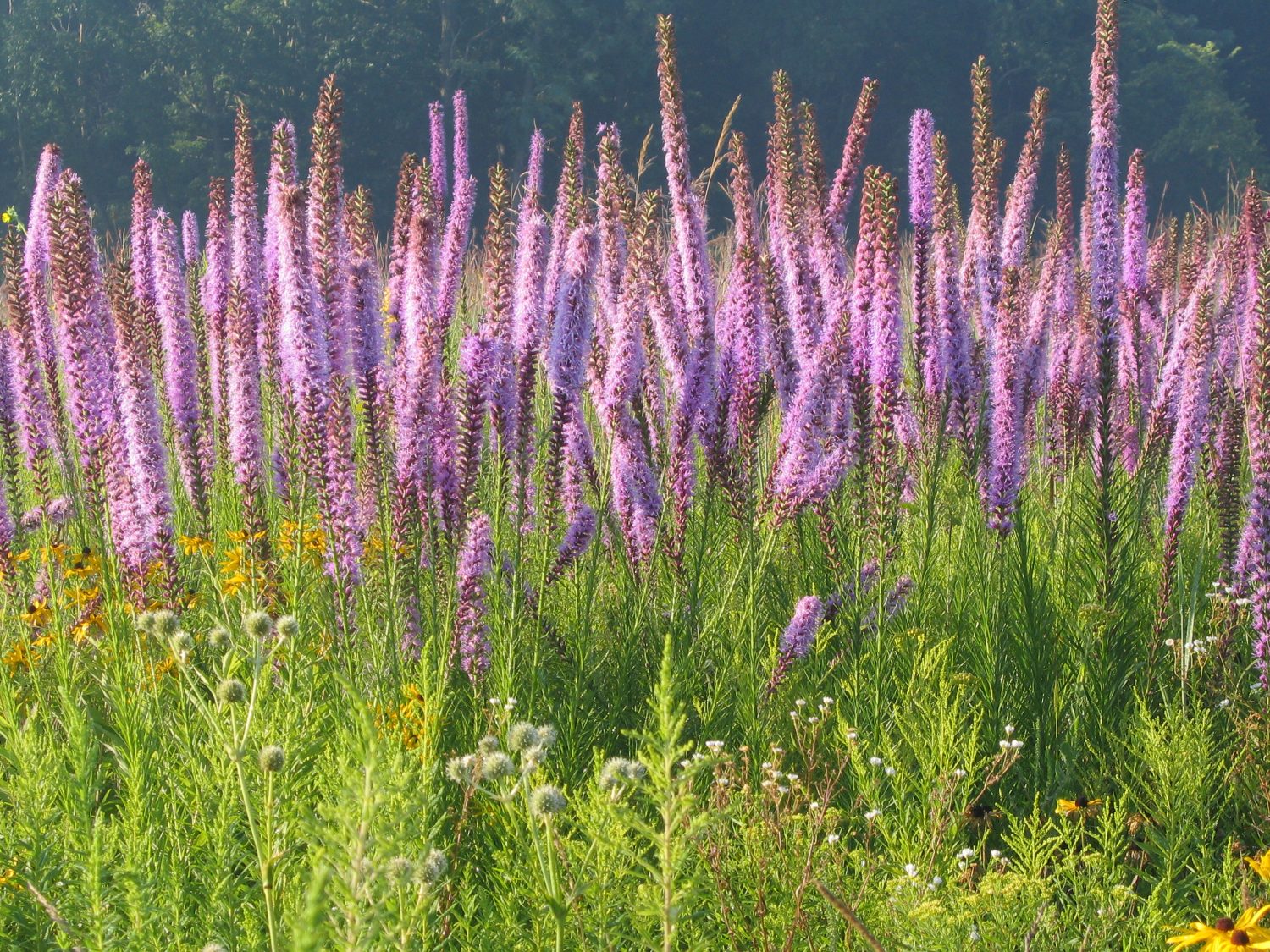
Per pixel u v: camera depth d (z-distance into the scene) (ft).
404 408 22.41
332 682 18.92
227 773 15.16
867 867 16.70
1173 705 21.29
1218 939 13.07
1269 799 19.67
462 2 210.79
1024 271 29.09
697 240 24.90
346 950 10.68
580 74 199.52
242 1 210.79
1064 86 206.18
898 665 23.35
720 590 24.94
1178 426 26.05
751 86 213.46
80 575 23.09
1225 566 27.45
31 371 23.53
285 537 24.34
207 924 13.87
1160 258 35.65
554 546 24.56
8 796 15.66
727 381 24.56
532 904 14.21
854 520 24.44
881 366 23.70
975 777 18.72
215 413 29.50
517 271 22.18
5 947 13.60
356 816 11.13
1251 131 211.41
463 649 21.97
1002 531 25.16
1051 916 15.30
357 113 206.49
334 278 20.72
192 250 34.81
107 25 216.13
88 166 215.31
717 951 15.75
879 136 214.07
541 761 13.01
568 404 21.95
